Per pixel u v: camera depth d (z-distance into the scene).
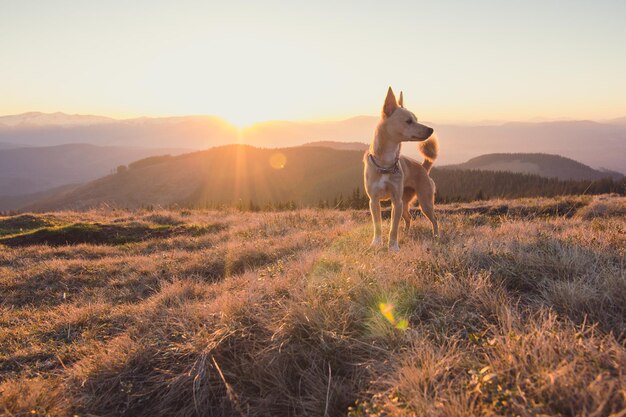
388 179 6.84
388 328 3.56
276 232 11.43
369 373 3.09
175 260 8.94
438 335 3.32
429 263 4.92
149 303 5.75
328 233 9.43
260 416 3.05
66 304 6.70
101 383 3.70
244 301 4.44
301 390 3.22
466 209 16.20
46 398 3.40
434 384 2.68
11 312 6.46
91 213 19.75
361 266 5.06
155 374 3.73
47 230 13.29
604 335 2.98
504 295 3.77
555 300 3.56
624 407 2.10
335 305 3.92
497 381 2.46
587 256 4.62
